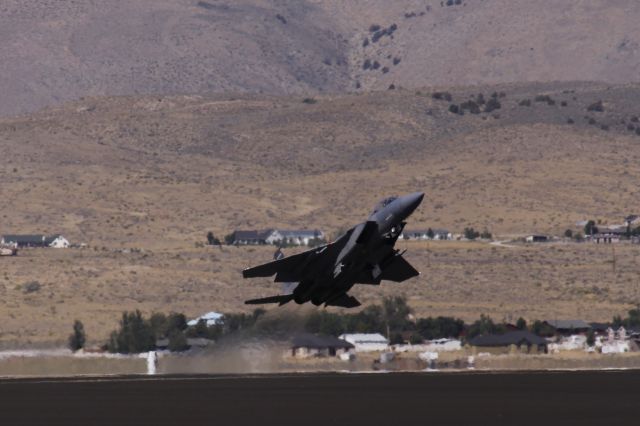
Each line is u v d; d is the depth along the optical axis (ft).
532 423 578.25
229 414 623.36
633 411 623.77
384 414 620.49
